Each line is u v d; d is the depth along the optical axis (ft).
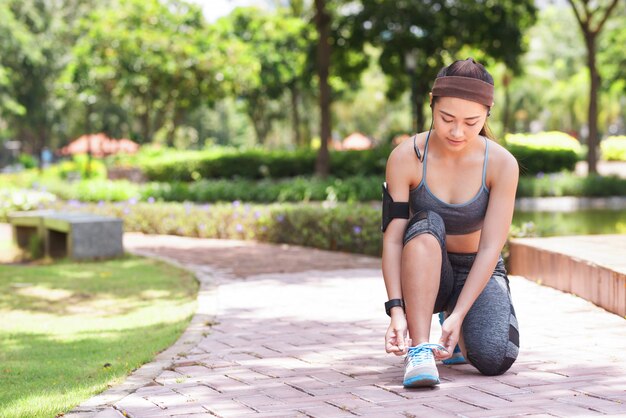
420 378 11.46
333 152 85.92
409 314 11.91
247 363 14.14
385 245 12.38
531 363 13.20
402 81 95.14
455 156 12.24
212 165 88.94
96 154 129.39
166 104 112.06
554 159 83.92
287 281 25.49
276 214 39.04
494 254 12.16
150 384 12.71
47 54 135.03
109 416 10.89
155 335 17.61
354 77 94.38
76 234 33.14
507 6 86.63
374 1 86.94
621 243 23.06
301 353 14.93
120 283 26.81
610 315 17.61
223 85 105.19
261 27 127.13
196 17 104.83
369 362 13.92
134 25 102.73
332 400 11.32
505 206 12.24
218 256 33.35
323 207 37.47
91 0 142.61
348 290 23.29
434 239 11.85
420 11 86.69
